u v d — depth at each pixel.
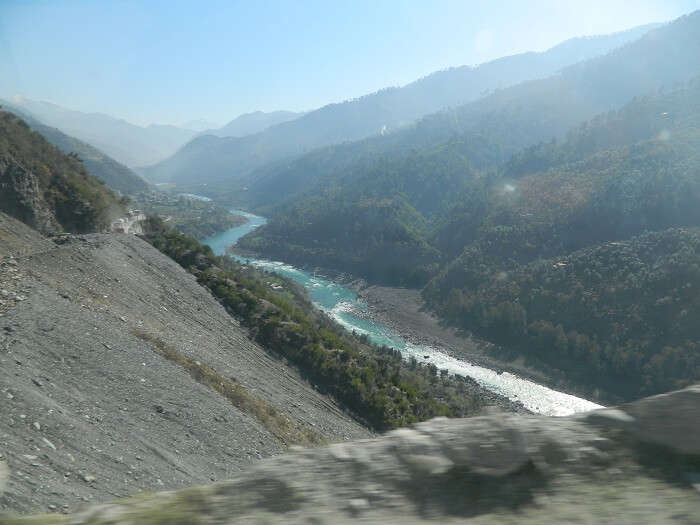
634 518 3.70
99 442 12.95
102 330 20.89
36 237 35.59
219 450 17.66
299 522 3.83
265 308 44.59
